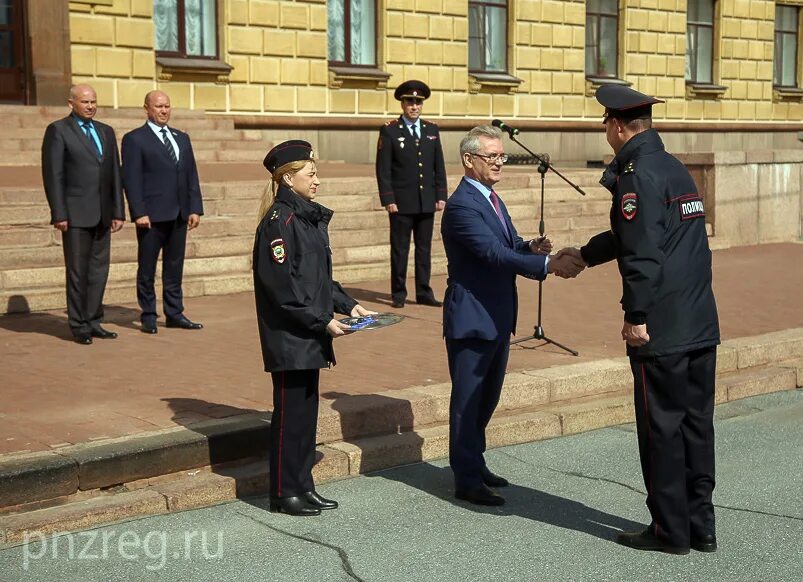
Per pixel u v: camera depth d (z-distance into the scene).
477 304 5.84
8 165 15.20
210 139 18.14
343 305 5.73
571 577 4.93
